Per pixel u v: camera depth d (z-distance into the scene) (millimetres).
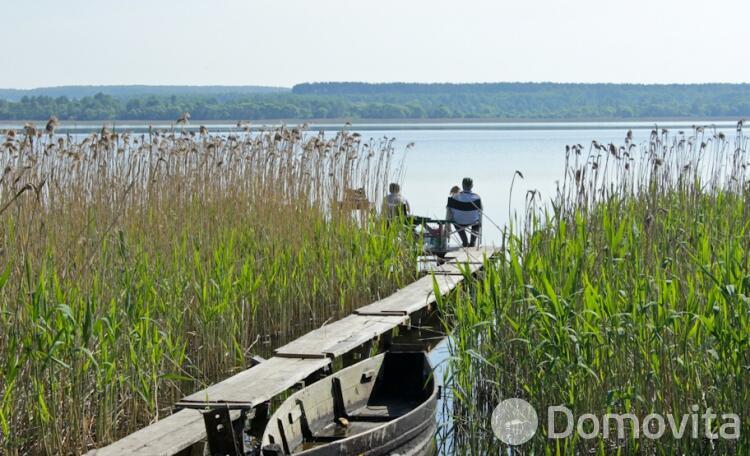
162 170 13328
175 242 11375
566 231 10297
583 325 8055
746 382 7281
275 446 7273
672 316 7348
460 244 18547
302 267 12992
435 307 14844
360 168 15688
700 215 12508
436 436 9359
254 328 11844
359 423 9344
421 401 9992
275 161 14484
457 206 18016
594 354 7922
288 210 13805
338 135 15227
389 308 12648
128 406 8836
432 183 32188
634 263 8922
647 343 7746
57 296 8438
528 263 9453
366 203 14977
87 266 9094
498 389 8969
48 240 9203
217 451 7602
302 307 12867
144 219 11688
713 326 7301
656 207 11703
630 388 7684
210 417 7559
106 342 8547
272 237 13258
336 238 13758
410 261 15203
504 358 8938
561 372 8031
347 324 11867
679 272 8688
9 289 8242
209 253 11812
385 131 100250
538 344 8258
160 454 7488
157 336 9312
